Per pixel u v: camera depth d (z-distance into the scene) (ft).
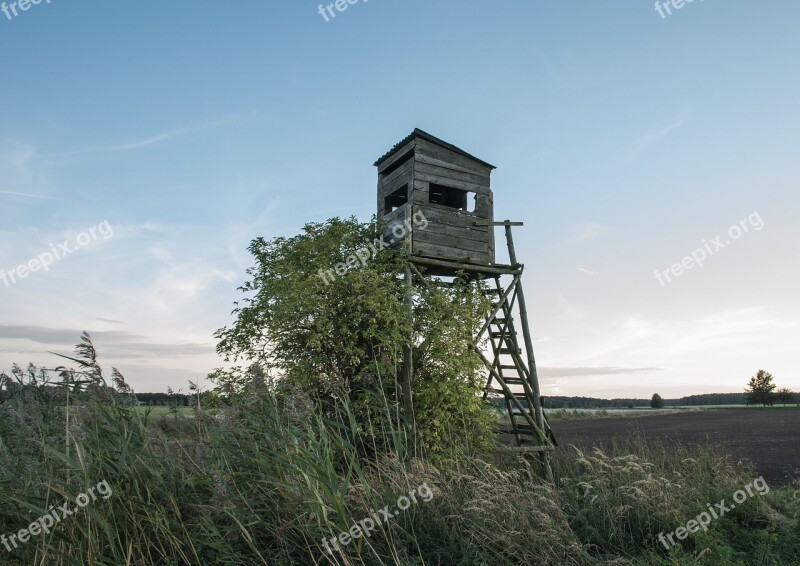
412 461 26.30
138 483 18.62
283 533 18.99
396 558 18.28
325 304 38.01
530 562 20.33
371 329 36.65
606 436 66.59
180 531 18.34
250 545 18.02
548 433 43.86
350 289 39.29
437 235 43.32
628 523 24.77
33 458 19.04
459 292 42.16
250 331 39.75
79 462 17.13
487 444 38.37
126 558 16.60
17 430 19.27
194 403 23.00
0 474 18.43
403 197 50.37
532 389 44.55
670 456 37.24
